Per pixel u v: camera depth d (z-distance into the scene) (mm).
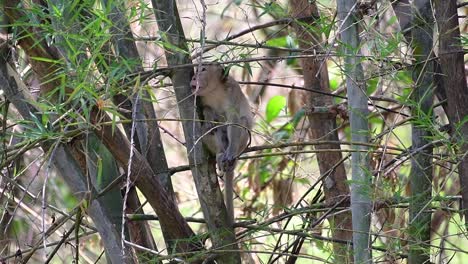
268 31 13617
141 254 9023
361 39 8477
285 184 12852
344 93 12172
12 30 7426
